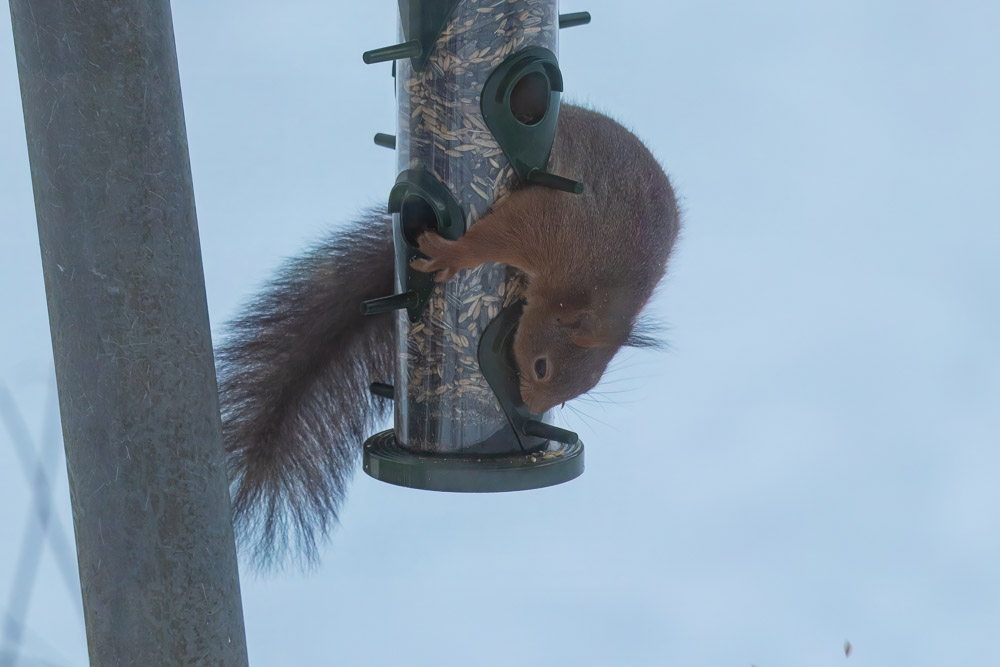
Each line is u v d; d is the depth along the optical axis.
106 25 6.18
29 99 6.34
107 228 6.33
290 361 9.86
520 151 8.87
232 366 9.74
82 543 6.71
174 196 6.48
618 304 9.61
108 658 6.73
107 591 6.64
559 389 9.24
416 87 8.97
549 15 8.89
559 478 8.73
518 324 9.18
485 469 8.45
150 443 6.51
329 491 9.64
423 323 9.03
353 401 10.02
